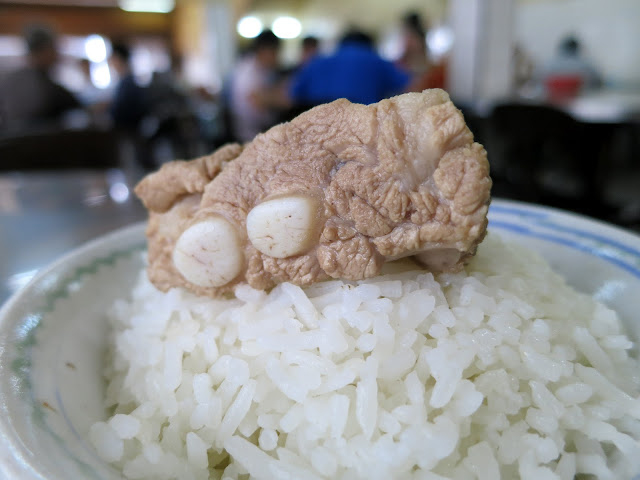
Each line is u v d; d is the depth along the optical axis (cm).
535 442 7
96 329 10
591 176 32
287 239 8
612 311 10
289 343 8
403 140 8
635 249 11
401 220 8
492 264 10
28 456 6
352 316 8
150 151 41
